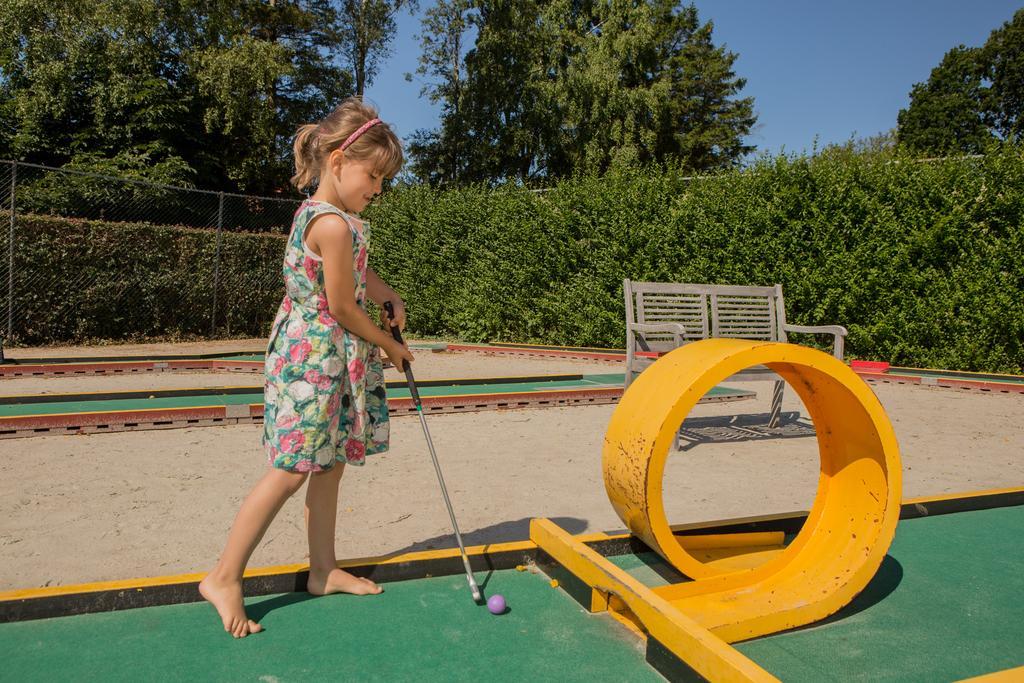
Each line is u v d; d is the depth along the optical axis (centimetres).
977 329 851
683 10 4788
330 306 211
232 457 454
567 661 196
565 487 397
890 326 898
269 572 236
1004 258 827
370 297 247
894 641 214
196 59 2323
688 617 201
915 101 4709
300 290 213
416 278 1473
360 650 199
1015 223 824
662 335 568
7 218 1173
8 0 2091
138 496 369
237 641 202
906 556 280
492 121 2839
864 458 238
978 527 314
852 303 909
